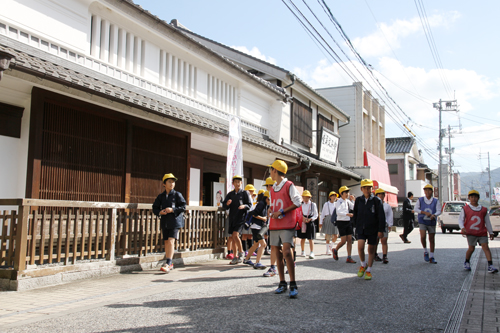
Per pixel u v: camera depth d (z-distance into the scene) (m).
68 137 7.57
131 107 8.34
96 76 8.38
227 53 17.89
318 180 20.39
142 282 6.57
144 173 9.41
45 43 7.59
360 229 7.17
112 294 5.63
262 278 7.08
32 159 6.89
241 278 7.08
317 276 7.34
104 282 6.48
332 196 11.61
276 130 16.14
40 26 7.45
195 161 11.90
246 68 17.92
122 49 9.38
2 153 6.89
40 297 5.36
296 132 19.28
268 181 8.69
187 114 9.91
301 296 5.54
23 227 5.85
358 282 6.70
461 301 5.34
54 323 4.16
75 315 4.48
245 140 11.70
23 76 6.26
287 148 16.72
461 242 15.80
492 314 4.68
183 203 7.83
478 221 8.12
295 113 19.27
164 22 9.82
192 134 11.08
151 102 8.61
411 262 9.53
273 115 16.23
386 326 4.16
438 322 4.34
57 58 7.66
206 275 7.41
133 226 8.03
